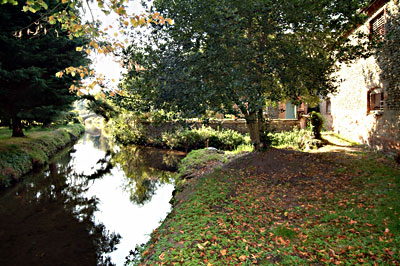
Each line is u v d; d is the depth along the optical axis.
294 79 7.80
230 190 7.03
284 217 5.24
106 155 19.62
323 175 7.53
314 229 4.54
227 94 6.51
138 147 21.92
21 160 12.30
